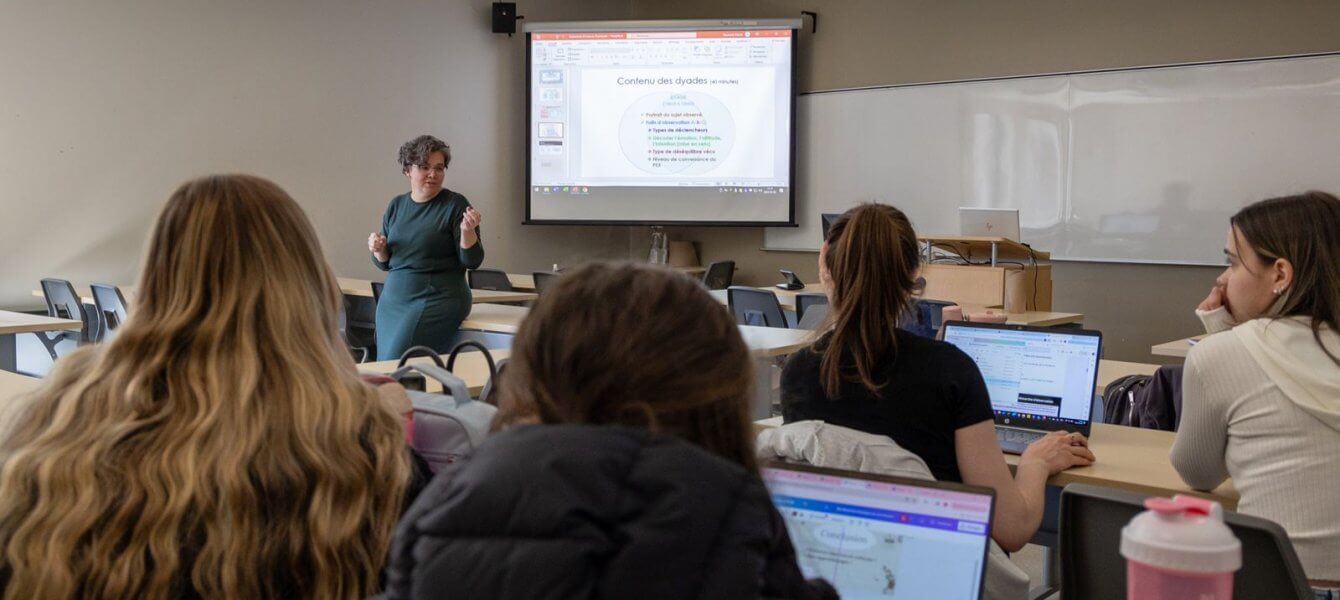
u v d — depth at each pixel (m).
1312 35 5.96
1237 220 1.91
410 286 4.72
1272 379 1.80
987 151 7.28
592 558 0.67
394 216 4.79
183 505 1.11
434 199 4.74
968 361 1.88
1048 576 2.94
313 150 7.54
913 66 7.62
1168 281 6.57
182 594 1.13
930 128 7.55
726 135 8.01
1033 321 4.76
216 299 1.19
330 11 7.57
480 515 0.68
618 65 8.03
